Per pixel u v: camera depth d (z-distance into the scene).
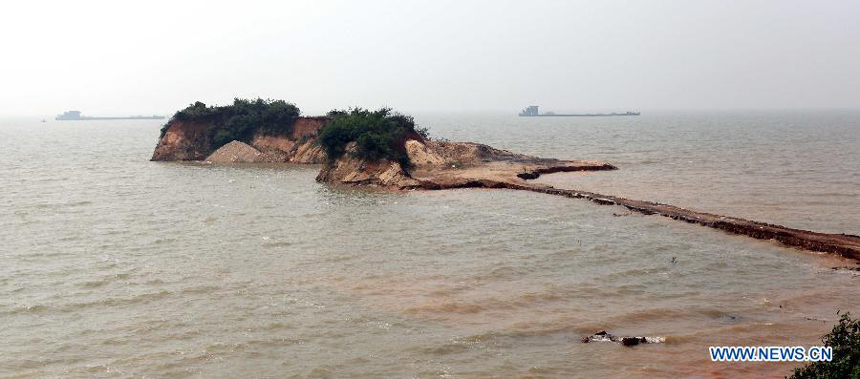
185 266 37.81
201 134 111.38
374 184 73.06
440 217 52.91
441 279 35.34
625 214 53.38
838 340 21.20
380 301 31.61
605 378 23.48
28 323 28.67
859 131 189.50
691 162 97.31
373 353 25.52
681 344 26.42
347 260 39.28
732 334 27.47
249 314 29.75
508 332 27.62
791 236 43.16
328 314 29.77
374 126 81.69
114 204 59.97
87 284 34.22
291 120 111.44
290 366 24.38
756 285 34.41
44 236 45.75
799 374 21.03
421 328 28.09
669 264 38.38
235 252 41.25
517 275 36.19
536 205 58.34
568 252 41.06
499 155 94.44
